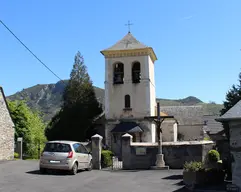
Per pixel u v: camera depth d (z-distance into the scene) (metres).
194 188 12.60
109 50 40.69
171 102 114.50
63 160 16.69
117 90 40.56
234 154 10.95
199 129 52.38
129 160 21.52
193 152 21.27
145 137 38.72
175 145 21.53
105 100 40.66
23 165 20.64
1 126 26.64
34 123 38.94
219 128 51.34
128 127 38.41
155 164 21.23
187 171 13.05
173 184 13.98
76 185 13.33
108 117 40.22
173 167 21.45
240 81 24.61
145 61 40.38
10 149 28.00
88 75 50.62
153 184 13.98
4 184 12.86
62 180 14.70
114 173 18.47
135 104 39.91
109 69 41.09
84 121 44.91
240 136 10.87
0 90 26.72
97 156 21.17
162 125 44.91
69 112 45.41
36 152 36.25
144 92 39.88
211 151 20.69
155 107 44.00
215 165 16.19
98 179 15.44
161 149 21.14
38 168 19.05
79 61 50.94
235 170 10.89
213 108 111.88
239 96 24.19
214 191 11.86
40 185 12.96
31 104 122.75
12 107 34.41
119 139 38.75
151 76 41.97
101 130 44.16
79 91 48.34
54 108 120.81
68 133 44.59
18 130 34.03
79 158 17.88
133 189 12.68
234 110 11.21
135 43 41.56
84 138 44.28
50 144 17.33
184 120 53.78
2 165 20.33
